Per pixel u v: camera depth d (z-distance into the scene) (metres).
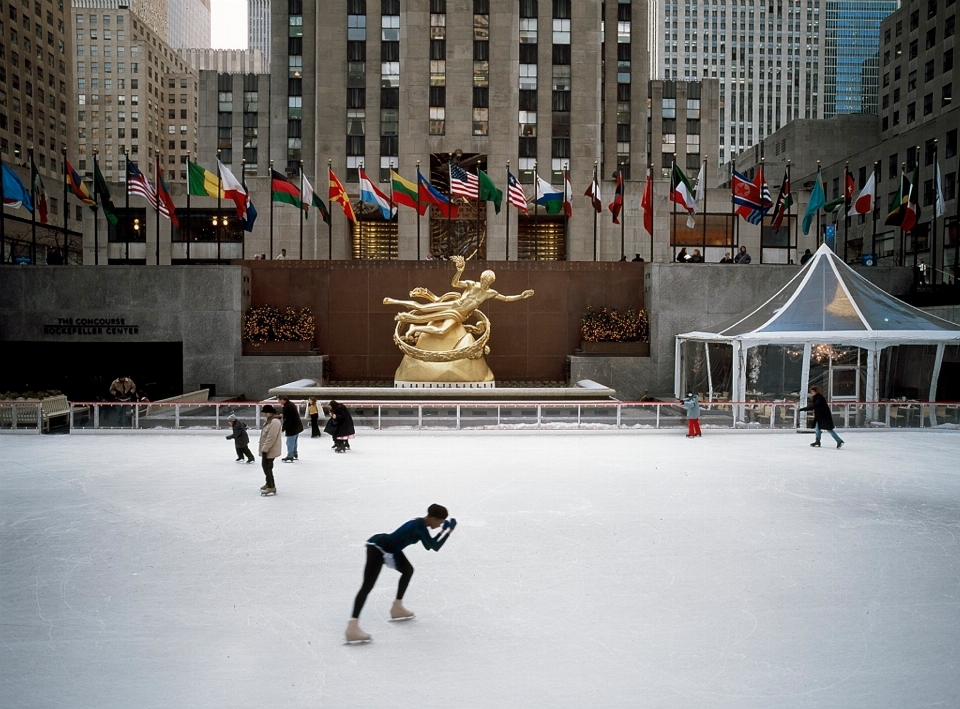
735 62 172.00
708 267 29.34
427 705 5.71
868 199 29.02
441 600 7.93
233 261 29.64
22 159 82.62
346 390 23.97
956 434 21.11
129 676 6.21
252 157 77.81
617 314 29.78
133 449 17.88
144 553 9.55
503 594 8.11
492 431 20.36
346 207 30.09
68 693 5.92
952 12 68.88
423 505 12.09
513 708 5.68
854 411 21.86
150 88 137.88
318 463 15.93
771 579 8.63
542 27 53.81
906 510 11.91
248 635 7.05
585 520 11.19
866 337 22.67
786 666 6.43
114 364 36.19
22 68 82.69
